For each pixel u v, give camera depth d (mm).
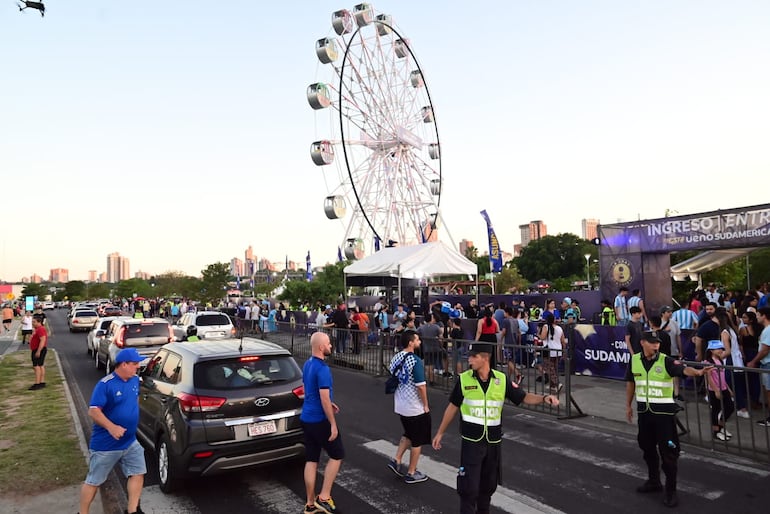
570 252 85375
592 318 20859
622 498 5125
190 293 64438
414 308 20562
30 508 5004
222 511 4984
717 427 7324
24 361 16312
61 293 146125
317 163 29031
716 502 4988
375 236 31766
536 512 4797
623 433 7555
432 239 36281
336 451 4840
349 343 14883
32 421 8391
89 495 4395
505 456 6508
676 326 10016
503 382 4188
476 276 20016
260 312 23594
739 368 6383
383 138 33219
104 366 14727
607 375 11688
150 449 6965
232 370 5605
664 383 5055
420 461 6402
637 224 15078
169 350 6371
